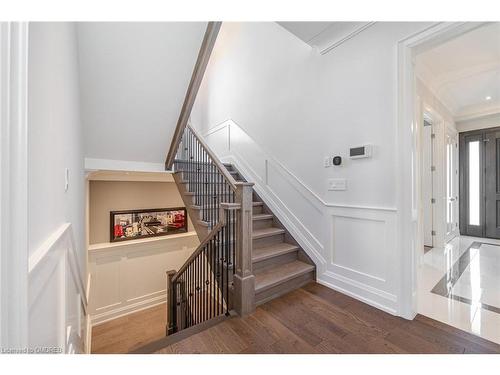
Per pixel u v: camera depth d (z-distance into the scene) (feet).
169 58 6.48
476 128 15.48
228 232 6.86
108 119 7.51
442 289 7.69
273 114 10.77
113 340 10.28
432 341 5.09
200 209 9.41
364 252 6.93
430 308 6.48
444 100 13.03
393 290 6.21
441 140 12.69
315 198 8.59
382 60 6.40
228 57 14.20
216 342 5.07
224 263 7.45
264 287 6.77
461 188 16.10
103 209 12.76
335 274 7.74
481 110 14.38
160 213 14.58
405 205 5.97
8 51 1.73
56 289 3.25
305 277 8.13
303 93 9.18
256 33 11.89
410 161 5.91
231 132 13.83
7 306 1.69
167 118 8.29
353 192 7.20
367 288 6.78
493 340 5.10
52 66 3.26
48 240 2.94
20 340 1.73
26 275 1.79
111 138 8.29
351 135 7.21
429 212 13.11
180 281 9.67
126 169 9.59
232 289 6.77
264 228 10.14
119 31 5.49
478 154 15.48
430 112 11.35
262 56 11.47
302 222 9.20
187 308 8.87
